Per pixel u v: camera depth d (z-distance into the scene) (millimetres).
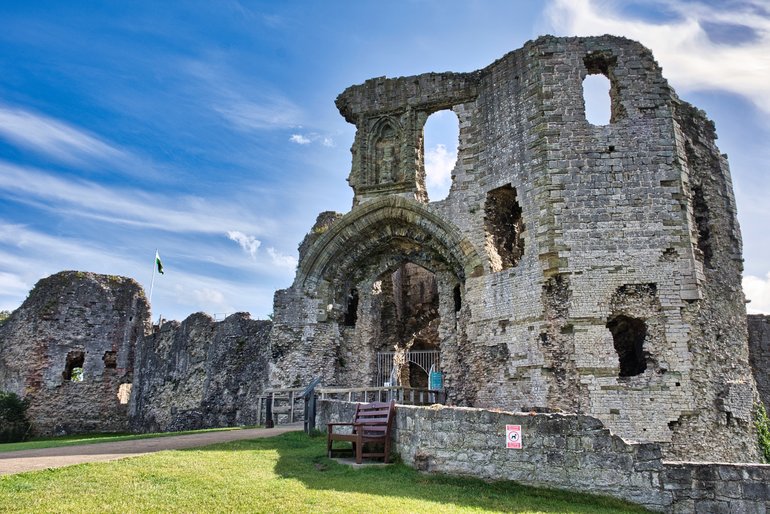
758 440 19734
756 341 25625
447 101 25266
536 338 19844
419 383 33438
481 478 11125
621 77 21266
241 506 8836
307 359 26141
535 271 20344
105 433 38000
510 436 11062
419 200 25188
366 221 26141
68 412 37406
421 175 25922
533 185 21062
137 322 40938
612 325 20594
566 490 10430
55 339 37812
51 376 37312
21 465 11711
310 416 17172
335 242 26750
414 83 26094
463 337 23500
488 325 21922
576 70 21625
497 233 23938
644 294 19141
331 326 26812
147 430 36656
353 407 15203
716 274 20891
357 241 26953
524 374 20078
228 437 17094
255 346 32062
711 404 18547
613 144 20516
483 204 23281
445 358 24938
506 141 22703
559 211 20172
